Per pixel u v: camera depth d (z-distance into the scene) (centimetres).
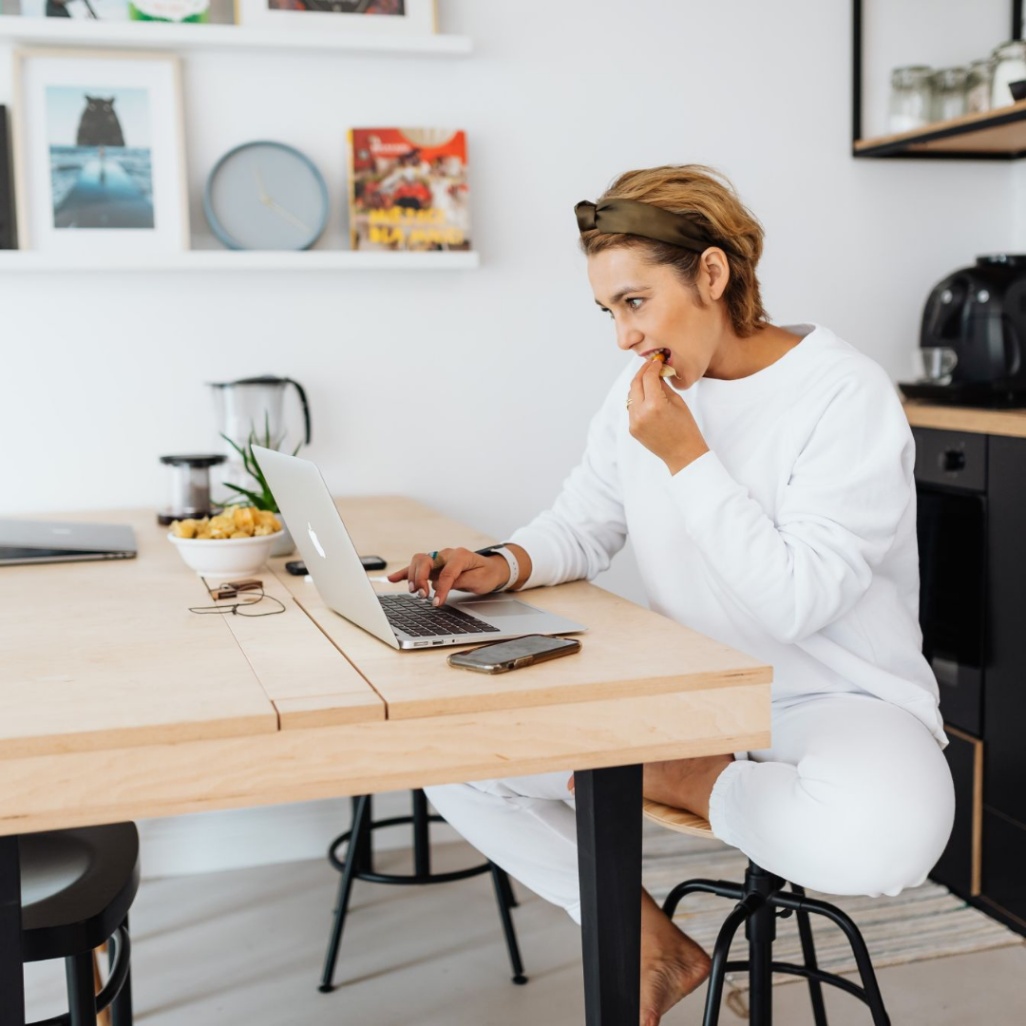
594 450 194
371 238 265
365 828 241
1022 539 230
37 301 257
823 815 143
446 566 166
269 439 251
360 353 275
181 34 248
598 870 127
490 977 223
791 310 301
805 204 298
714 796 153
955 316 274
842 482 154
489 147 277
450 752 116
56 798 106
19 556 196
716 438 166
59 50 250
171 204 258
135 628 150
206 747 109
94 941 131
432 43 261
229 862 274
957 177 308
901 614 167
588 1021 133
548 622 148
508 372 285
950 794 149
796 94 294
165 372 265
